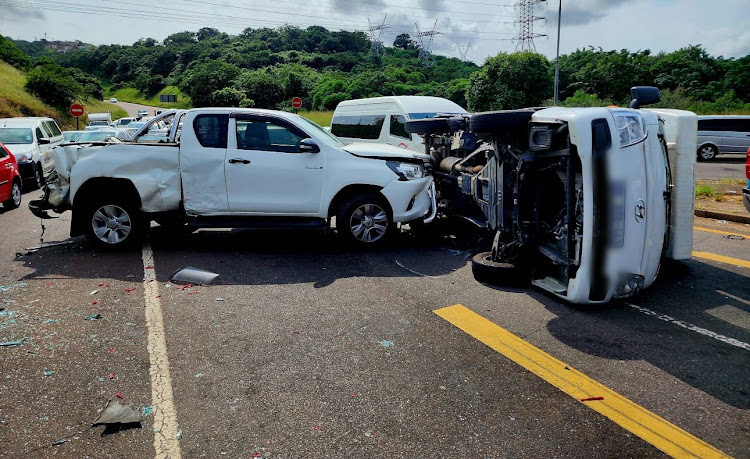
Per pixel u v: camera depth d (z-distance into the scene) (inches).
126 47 5408.5
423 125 312.0
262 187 278.4
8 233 331.3
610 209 188.7
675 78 1893.5
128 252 280.8
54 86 1761.8
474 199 271.0
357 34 4845.0
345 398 139.7
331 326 185.0
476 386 146.3
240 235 326.6
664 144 220.5
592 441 122.7
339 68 3863.2
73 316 190.1
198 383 146.0
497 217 233.3
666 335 180.1
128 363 156.3
